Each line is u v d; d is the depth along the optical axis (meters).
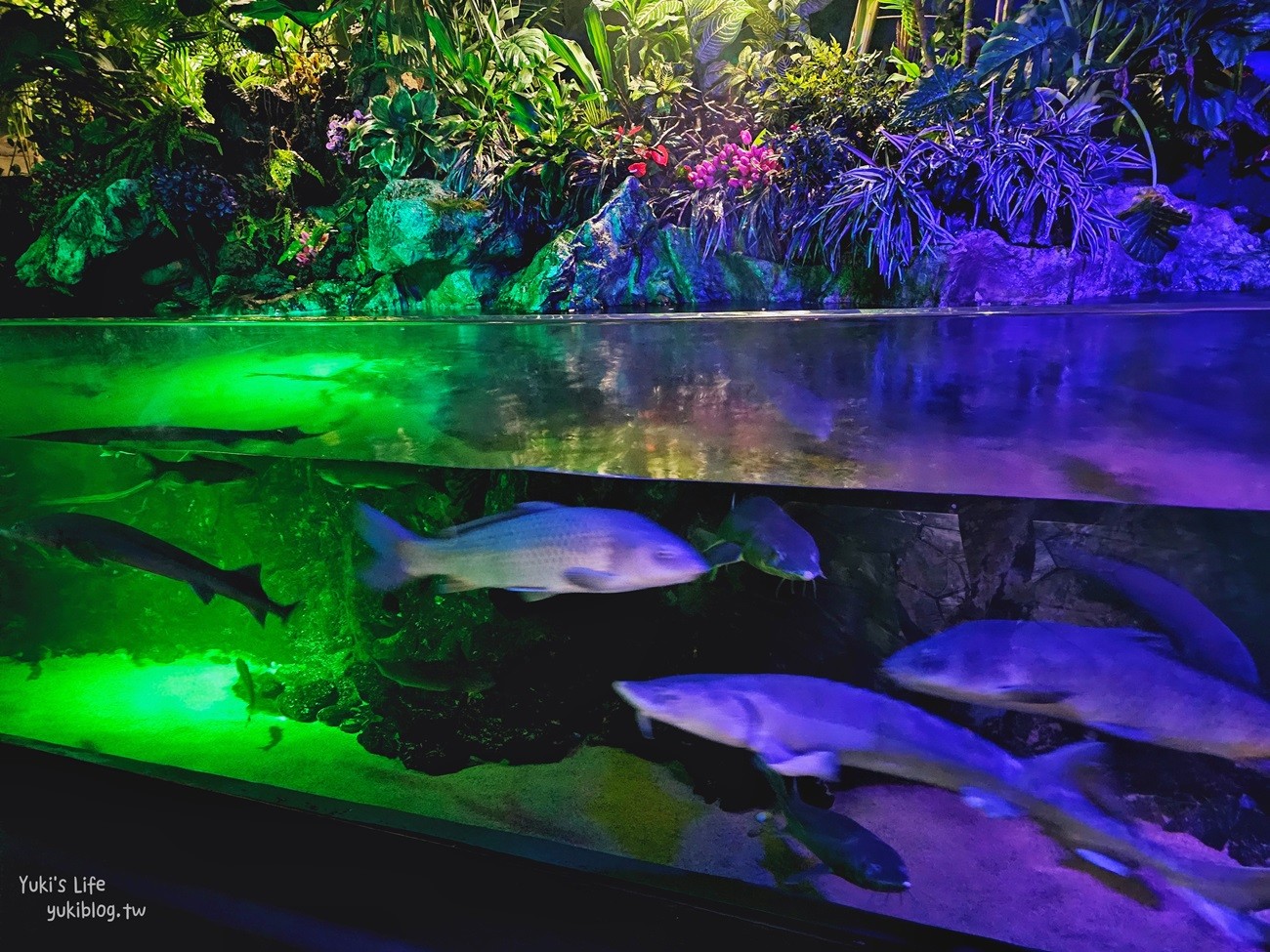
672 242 5.37
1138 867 1.50
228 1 6.72
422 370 3.14
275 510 3.49
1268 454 2.23
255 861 1.67
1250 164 5.56
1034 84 5.22
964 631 1.67
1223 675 1.61
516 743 2.15
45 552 2.64
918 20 6.27
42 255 6.34
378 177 6.51
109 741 2.35
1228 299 3.83
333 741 2.28
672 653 2.43
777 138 5.42
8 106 7.37
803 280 5.17
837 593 2.36
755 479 2.83
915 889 1.51
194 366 3.46
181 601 3.11
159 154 6.59
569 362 2.98
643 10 6.28
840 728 1.58
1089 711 1.60
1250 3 4.98
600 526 1.94
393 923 1.50
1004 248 4.68
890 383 2.57
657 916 1.48
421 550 2.15
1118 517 2.36
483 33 6.53
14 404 3.85
